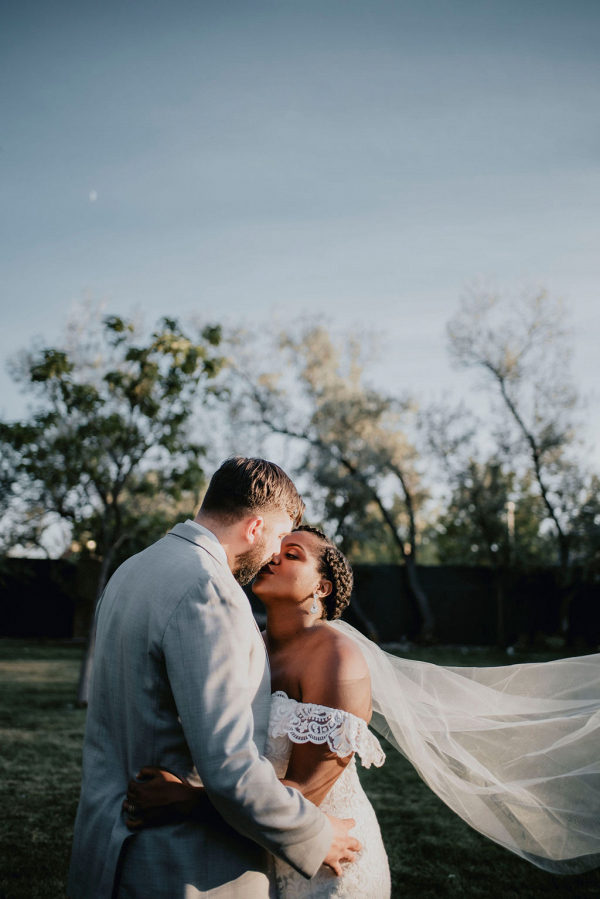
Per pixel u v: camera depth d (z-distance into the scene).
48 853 3.66
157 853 1.49
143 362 8.02
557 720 2.35
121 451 8.66
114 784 1.61
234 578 1.68
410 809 4.55
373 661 2.28
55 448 8.34
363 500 20.56
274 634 1.99
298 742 1.75
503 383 19.28
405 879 3.39
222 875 1.54
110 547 8.62
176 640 1.50
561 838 2.31
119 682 1.62
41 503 9.44
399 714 2.26
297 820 1.49
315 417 21.02
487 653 17.58
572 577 19.44
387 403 20.77
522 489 21.06
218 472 1.83
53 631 19.50
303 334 21.61
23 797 4.62
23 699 8.82
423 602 20.38
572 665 2.41
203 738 1.43
